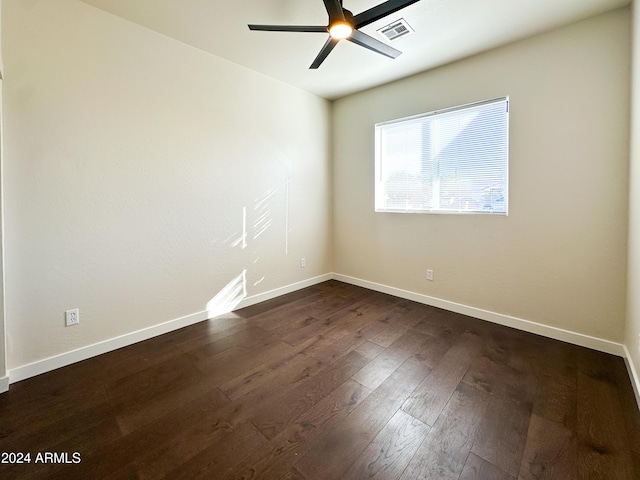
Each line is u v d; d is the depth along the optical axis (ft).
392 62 9.82
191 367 7.07
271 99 11.23
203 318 9.78
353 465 4.43
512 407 5.66
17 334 6.47
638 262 6.10
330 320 9.78
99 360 7.38
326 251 14.35
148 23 7.77
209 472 4.31
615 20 7.11
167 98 8.48
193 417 5.42
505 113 8.94
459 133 9.94
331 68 10.32
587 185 7.71
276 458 4.55
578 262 7.96
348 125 13.32
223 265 10.25
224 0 6.87
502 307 9.37
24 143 6.34
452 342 8.25
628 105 7.03
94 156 7.30
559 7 7.04
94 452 4.66
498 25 7.73
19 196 6.35
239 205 10.55
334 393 6.10
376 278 12.89
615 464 4.42
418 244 11.34
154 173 8.38
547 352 7.68
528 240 8.73
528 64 8.36
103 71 7.32
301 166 12.71
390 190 12.13
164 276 8.79
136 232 8.14
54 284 6.91
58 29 6.64
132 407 5.69
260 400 5.89
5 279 6.26
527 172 8.58
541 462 4.47
